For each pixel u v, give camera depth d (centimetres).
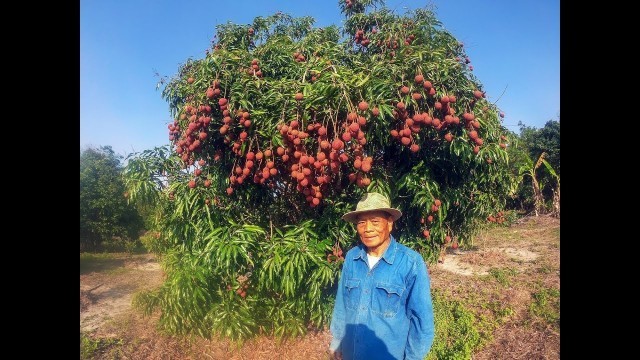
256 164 363
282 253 341
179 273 374
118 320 482
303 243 346
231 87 345
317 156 319
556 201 1416
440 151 363
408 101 301
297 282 353
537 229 1183
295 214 423
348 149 330
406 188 365
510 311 497
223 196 393
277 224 421
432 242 397
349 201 371
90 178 950
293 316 385
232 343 377
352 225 358
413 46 332
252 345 383
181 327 404
